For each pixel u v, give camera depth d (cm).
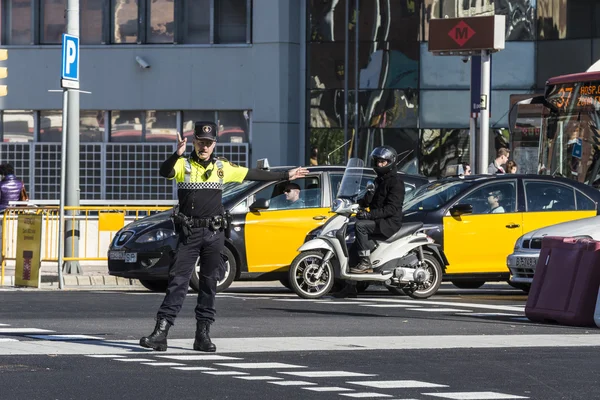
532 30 7119
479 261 3584
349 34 7212
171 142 7531
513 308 3159
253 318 2830
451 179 3741
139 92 7525
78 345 2281
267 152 7350
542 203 3662
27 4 7638
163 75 7500
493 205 3625
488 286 4181
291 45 7325
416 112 7138
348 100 7225
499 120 7144
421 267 3431
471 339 2434
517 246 3366
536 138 6284
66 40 3941
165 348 2202
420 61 7125
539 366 2042
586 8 6981
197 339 2203
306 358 2127
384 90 7169
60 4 7619
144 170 7550
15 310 3012
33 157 7662
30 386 1784
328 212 3619
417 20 7119
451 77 7106
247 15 7438
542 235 3288
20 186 5112
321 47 7256
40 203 7038
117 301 3297
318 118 7275
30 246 3984
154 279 3672
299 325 2680
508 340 2422
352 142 7219
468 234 3572
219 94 7444
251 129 7419
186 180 2169
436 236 3544
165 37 7519
